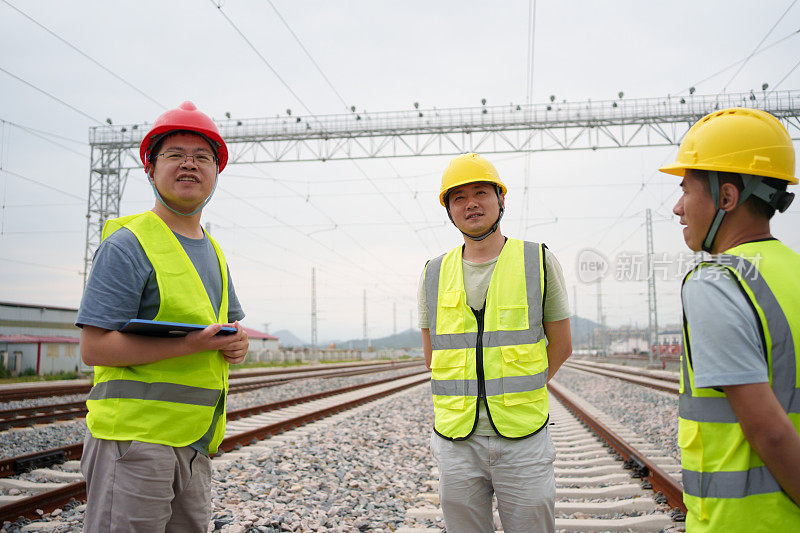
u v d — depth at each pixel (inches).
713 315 55.8
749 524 54.4
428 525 163.0
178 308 84.5
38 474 214.8
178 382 82.5
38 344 1115.9
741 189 62.0
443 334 102.7
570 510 171.6
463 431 96.2
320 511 171.5
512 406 94.8
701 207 64.1
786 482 52.4
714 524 56.5
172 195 89.3
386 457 263.1
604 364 1774.1
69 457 241.4
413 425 364.2
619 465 229.5
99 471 78.7
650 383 639.1
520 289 100.3
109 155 807.7
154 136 90.4
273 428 317.1
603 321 2669.8
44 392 553.0
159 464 78.5
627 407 470.9
